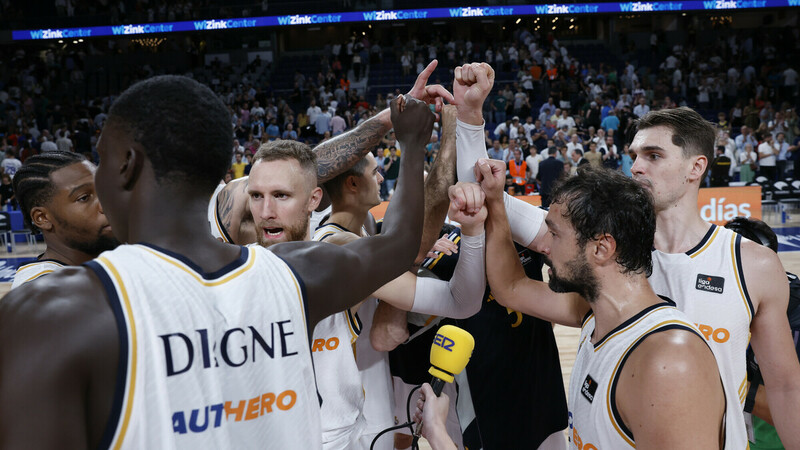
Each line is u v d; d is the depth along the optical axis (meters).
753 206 9.86
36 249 11.03
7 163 12.09
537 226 1.97
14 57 20.09
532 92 17.16
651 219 1.22
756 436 2.13
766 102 16.41
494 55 18.91
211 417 0.83
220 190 2.05
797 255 8.64
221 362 0.84
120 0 19.84
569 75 17.83
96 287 0.79
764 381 1.70
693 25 21.00
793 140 14.42
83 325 0.75
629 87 17.44
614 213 1.19
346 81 17.97
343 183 1.99
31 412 0.70
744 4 17.59
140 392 0.77
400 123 1.25
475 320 2.05
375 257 1.08
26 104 17.34
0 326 0.74
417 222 1.18
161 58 20.31
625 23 21.88
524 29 20.02
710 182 11.50
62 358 0.73
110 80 19.59
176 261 0.85
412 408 2.27
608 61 19.78
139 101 0.86
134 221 0.87
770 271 1.63
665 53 19.38
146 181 0.86
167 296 0.82
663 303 1.21
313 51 22.19
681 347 1.10
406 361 2.24
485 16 18.05
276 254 0.99
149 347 0.79
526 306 1.74
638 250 1.21
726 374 1.64
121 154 0.87
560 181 1.31
